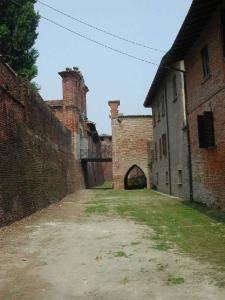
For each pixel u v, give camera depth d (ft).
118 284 21.59
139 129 132.57
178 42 54.90
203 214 48.32
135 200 77.25
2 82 44.60
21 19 85.30
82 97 148.66
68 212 56.95
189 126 61.77
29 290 20.97
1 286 21.72
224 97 44.16
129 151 132.05
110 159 136.05
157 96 101.65
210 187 52.70
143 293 19.93
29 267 25.63
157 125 104.17
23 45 86.74
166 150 90.33
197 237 33.99
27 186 53.26
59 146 88.48
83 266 25.68
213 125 48.98
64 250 30.60
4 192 42.80
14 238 35.68
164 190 97.09
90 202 74.84
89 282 22.16
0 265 26.17
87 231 39.27
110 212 56.18
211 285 20.68
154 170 119.85
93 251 30.04
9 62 86.07
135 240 33.83
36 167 60.18
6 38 84.43
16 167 48.44
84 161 137.08
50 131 76.74
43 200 63.62
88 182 148.05
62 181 88.74
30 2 86.58
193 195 62.69
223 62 43.86
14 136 48.85
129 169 131.54
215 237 33.63
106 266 25.49
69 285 21.70
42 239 35.19
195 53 55.21
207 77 49.90
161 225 41.96
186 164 68.28
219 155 47.65
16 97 50.70
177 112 74.64
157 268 24.53
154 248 30.25
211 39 47.55
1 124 43.47
